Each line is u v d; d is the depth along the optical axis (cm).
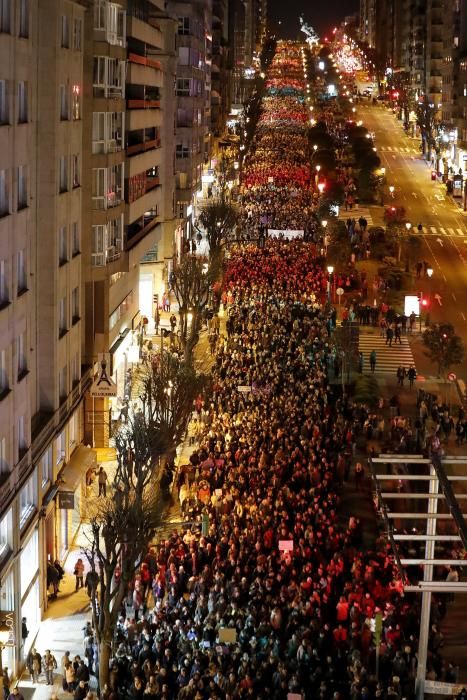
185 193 12962
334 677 3788
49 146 5172
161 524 4184
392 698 3572
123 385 7562
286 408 6606
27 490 4662
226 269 10825
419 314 10006
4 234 4353
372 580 4434
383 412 7756
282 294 10069
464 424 7094
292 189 16700
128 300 8088
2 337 4278
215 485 5488
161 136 9981
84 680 3825
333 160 18800
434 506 3828
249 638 3881
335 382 8000
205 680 3500
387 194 18562
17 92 4625
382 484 6106
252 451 5788
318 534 4759
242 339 8462
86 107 6178
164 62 10256
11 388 4359
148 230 9138
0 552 4144
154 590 4484
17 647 4200
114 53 6450
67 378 5669
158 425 5525
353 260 12600
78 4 5712
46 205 5197
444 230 15625
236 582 4309
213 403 6869
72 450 5797
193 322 7950
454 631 4562
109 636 3781
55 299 5234
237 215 12556
